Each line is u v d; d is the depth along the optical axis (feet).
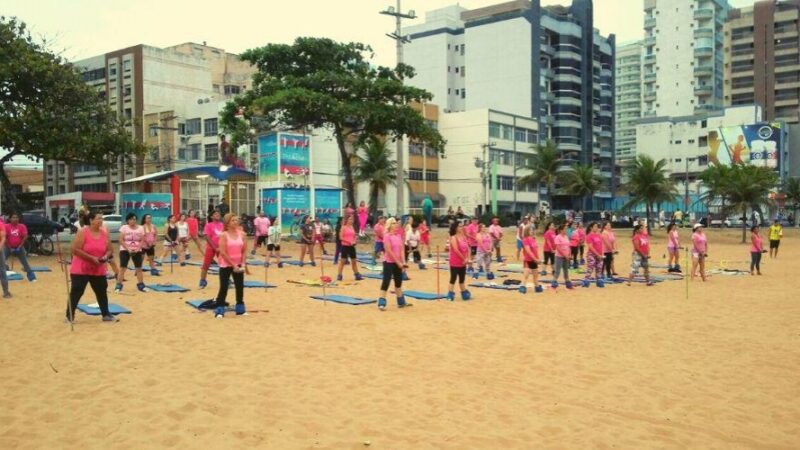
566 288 54.70
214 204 134.21
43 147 79.05
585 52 283.38
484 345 31.19
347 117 105.40
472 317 38.99
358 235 108.99
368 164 179.42
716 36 337.11
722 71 344.90
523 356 29.04
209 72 253.85
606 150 301.22
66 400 21.54
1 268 44.39
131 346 29.60
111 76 241.76
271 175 108.68
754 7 333.42
